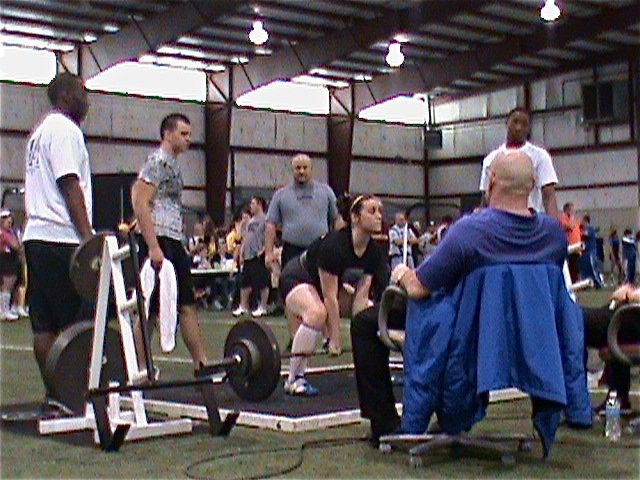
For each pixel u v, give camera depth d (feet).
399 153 95.76
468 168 95.96
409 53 82.89
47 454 13.73
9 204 65.51
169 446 14.20
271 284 49.14
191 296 17.95
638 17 74.08
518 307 12.03
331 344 18.65
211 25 71.31
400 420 13.71
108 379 16.05
